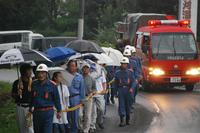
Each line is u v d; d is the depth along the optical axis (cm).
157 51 4444
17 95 2177
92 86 2708
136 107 3600
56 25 12106
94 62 2892
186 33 4500
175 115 3275
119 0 10638
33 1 11688
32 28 11744
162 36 4478
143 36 4628
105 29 8662
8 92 3219
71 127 2516
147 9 9362
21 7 11494
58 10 12638
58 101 2108
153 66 4431
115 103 3809
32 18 11675
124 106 2944
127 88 2948
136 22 5881
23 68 2172
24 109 2173
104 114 2959
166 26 4597
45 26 11862
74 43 4341
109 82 3631
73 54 2908
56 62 2873
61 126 2348
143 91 4544
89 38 10925
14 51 2264
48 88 2081
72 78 2516
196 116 3231
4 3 11144
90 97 2669
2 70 6900
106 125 2956
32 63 2322
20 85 2175
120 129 2827
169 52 4450
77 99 2506
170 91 4550
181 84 4497
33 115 2092
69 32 11744
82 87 2523
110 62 3200
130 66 3475
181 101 3881
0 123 2570
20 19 11494
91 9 11556
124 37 6231
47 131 2086
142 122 3045
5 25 11425
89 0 11512
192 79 4469
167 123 2997
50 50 2905
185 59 4459
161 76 4431
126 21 6384
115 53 3694
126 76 2955
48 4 12400
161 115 3281
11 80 5294
